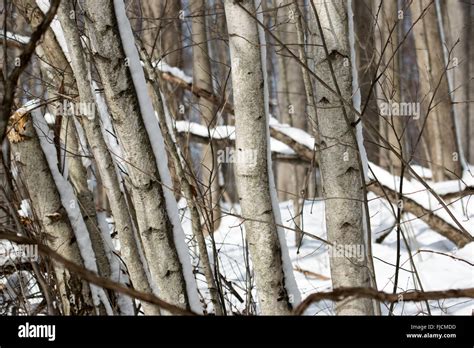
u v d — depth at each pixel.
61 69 4.18
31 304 4.41
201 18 6.99
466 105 13.41
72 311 3.89
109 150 3.62
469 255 6.36
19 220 3.56
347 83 3.24
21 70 1.47
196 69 8.35
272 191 3.40
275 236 3.41
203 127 7.91
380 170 7.81
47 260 3.88
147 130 3.21
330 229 3.35
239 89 3.28
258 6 3.29
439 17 8.39
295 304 3.47
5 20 2.63
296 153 8.47
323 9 3.21
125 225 3.76
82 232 3.91
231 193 11.65
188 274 3.44
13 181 4.00
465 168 8.56
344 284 3.31
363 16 7.89
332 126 3.26
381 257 6.82
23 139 3.68
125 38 3.08
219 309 4.31
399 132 7.71
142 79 3.16
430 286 5.57
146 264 3.87
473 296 1.65
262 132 3.32
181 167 4.43
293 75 12.91
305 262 7.13
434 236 7.75
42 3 4.31
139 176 3.25
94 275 1.42
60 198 3.82
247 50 3.23
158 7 6.49
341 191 3.29
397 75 6.68
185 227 7.53
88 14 3.03
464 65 12.17
